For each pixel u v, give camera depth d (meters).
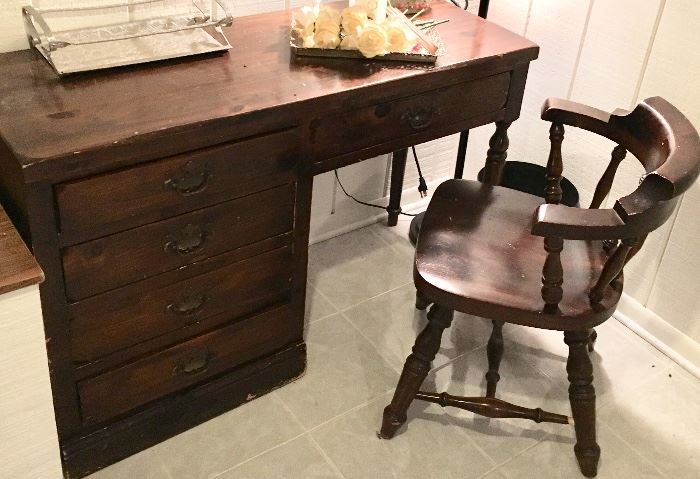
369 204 2.60
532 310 1.59
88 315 1.52
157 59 1.64
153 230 1.51
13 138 1.34
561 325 1.60
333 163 1.71
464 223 1.82
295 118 1.57
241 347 1.83
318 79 1.65
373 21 1.79
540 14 2.31
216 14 1.88
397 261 2.48
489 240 1.78
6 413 1.43
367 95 1.65
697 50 1.93
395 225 2.65
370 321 2.22
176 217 1.53
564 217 1.45
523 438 1.90
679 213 2.08
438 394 1.84
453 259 1.71
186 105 1.49
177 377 1.74
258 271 1.75
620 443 1.92
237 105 1.51
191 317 1.68
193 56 1.69
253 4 2.02
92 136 1.36
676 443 1.94
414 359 1.77
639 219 1.43
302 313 1.91
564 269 1.71
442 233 1.78
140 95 1.51
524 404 2.00
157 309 1.62
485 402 1.82
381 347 2.13
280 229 1.72
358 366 2.06
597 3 2.14
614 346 2.23
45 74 1.56
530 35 2.37
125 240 1.48
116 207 1.43
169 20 1.79
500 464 1.83
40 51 1.62
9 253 1.34
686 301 2.15
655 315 2.24
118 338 1.59
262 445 1.82
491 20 2.48
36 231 1.36
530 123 2.47
